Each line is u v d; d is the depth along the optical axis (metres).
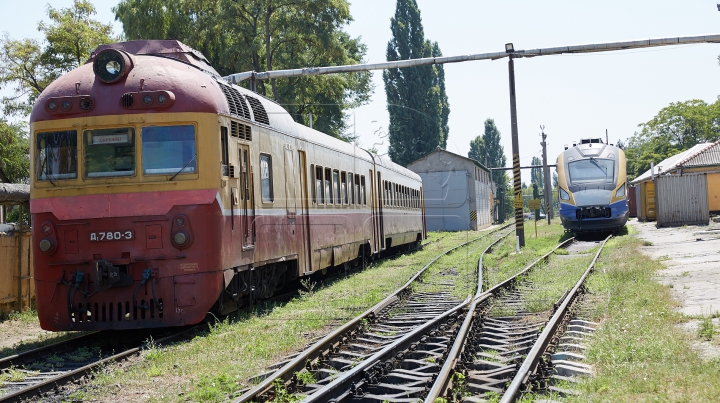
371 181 21.30
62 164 10.12
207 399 6.55
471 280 16.09
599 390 6.09
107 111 10.03
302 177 14.73
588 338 8.52
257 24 39.88
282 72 22.69
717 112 78.94
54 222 10.03
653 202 43.94
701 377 6.12
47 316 10.06
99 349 9.62
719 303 10.37
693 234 27.23
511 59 24.14
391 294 13.24
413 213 28.62
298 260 14.14
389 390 6.61
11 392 7.13
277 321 11.02
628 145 96.44
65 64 32.56
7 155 30.59
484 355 7.98
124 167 10.03
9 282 13.41
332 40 38.28
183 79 10.34
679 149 80.69
